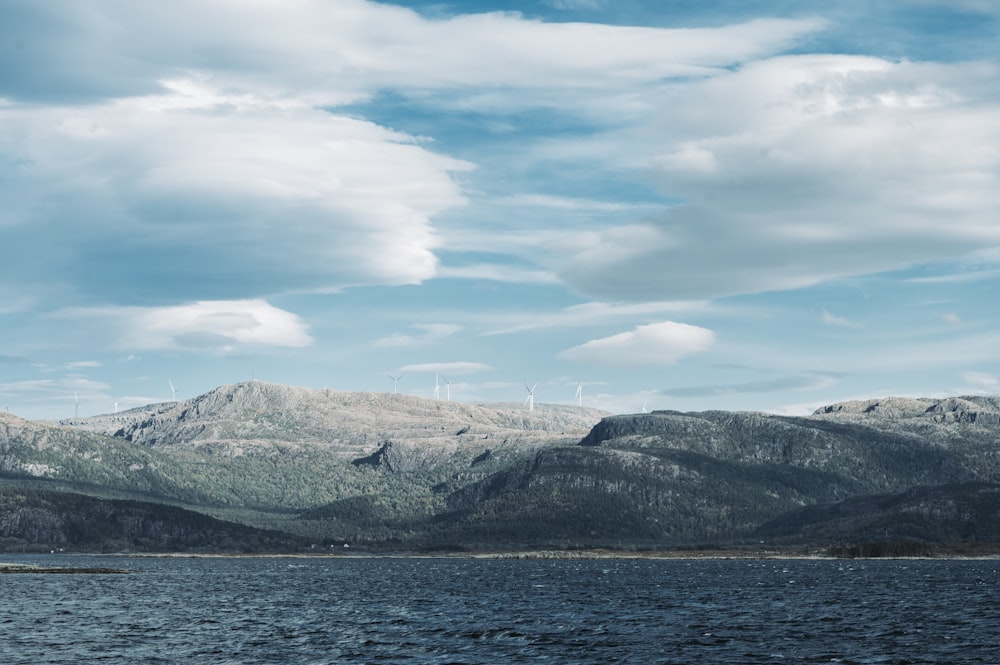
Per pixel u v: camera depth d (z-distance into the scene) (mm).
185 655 161125
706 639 181500
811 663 154000
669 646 172250
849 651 166125
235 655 161250
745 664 153625
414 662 154625
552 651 166500
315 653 163625
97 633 189625
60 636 184875
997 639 180250
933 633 189750
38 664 152250
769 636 185750
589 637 184000
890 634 188375
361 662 154500
